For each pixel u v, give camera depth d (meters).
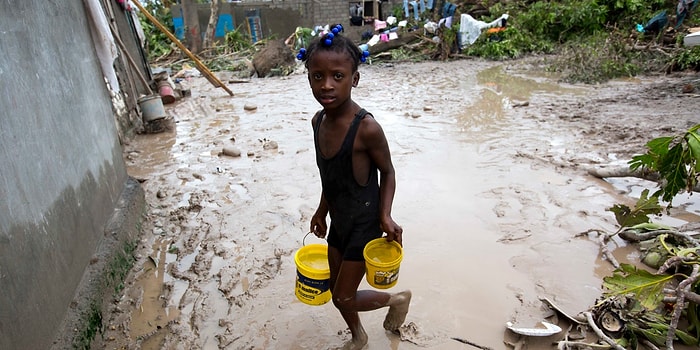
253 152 6.10
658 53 11.44
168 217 4.37
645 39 12.87
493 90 9.71
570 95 8.82
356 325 2.54
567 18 15.34
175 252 3.78
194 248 3.82
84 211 3.11
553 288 3.07
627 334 2.57
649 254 3.25
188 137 7.12
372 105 8.60
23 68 2.63
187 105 9.62
